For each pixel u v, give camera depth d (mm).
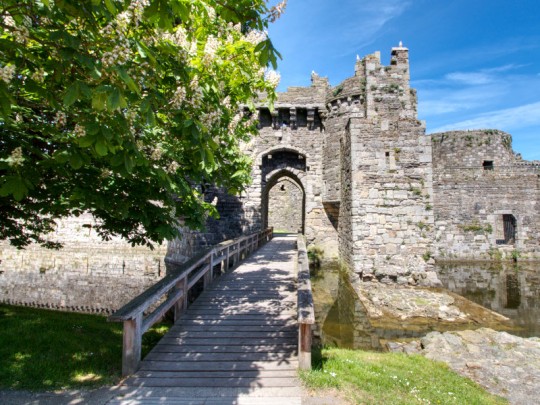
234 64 5125
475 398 5152
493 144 21656
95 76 2434
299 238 14320
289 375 4586
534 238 20594
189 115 3609
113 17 2678
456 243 20922
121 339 6289
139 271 19156
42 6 2549
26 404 3754
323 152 18594
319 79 18734
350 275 13836
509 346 7676
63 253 20516
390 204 13492
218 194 18125
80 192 4379
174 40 3729
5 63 2910
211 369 4688
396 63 15828
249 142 8500
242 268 10969
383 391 4551
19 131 3881
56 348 5227
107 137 2496
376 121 13828
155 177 4660
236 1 3031
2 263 21531
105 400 3895
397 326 9805
